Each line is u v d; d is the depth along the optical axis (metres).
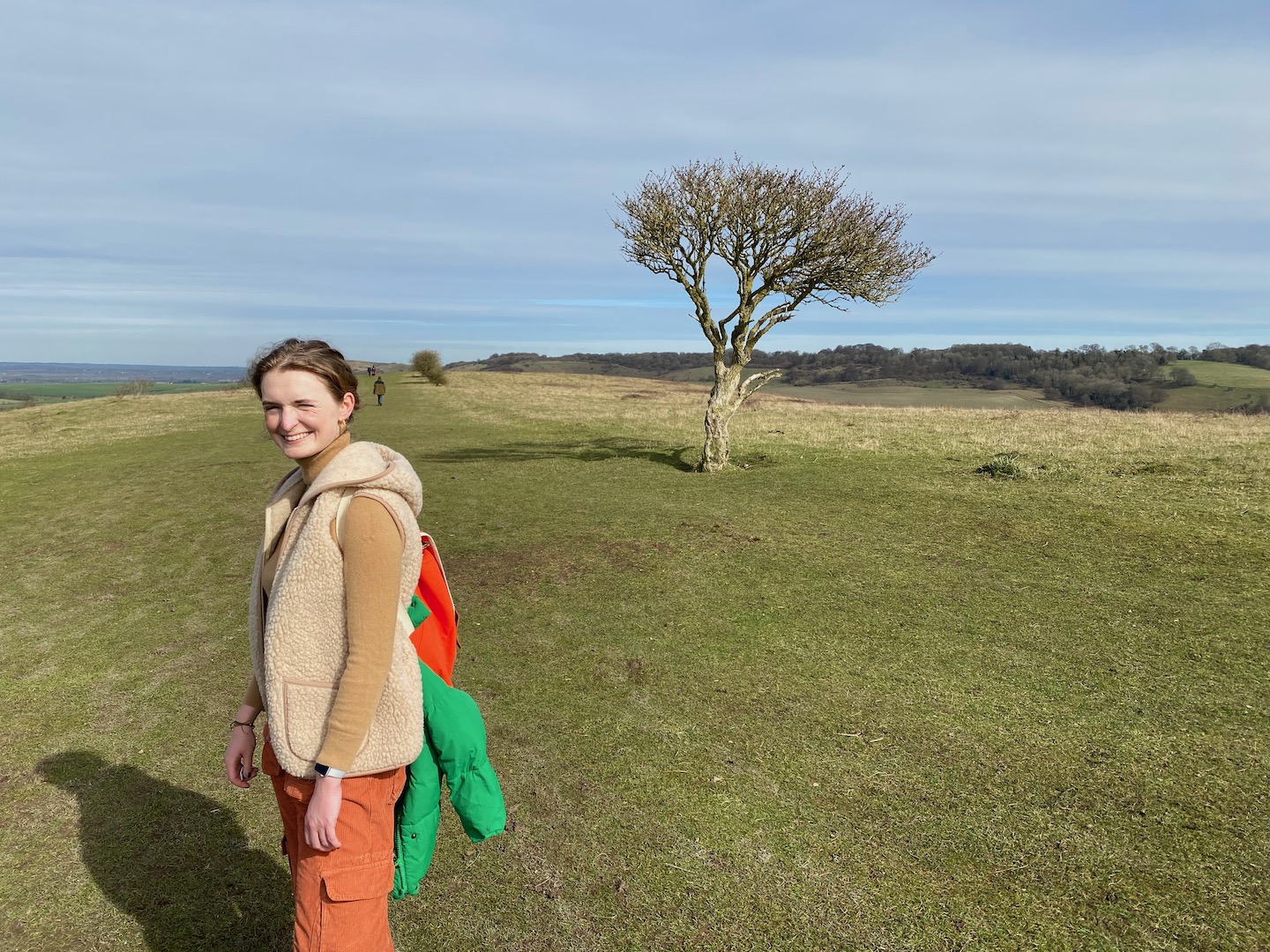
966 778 3.55
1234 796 3.33
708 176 13.04
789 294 13.39
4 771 3.76
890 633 5.51
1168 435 15.34
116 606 6.59
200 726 4.23
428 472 13.94
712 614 5.98
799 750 3.85
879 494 10.70
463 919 2.67
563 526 9.17
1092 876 2.82
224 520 10.18
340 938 1.72
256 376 1.80
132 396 40.41
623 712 4.32
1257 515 8.50
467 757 1.87
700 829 3.19
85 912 2.73
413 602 1.94
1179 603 5.98
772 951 2.49
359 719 1.62
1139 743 3.84
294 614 1.67
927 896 2.75
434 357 54.41
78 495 12.62
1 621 6.23
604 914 2.69
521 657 5.18
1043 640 5.31
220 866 3.00
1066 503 9.55
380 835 1.75
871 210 13.12
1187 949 2.44
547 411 27.97
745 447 16.23
